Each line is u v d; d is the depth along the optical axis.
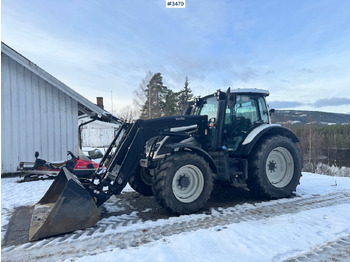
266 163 4.42
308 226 3.08
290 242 2.62
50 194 3.98
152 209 3.88
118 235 2.84
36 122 8.24
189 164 3.56
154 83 27.39
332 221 3.26
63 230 2.85
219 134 4.20
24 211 3.85
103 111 9.29
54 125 8.59
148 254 2.33
